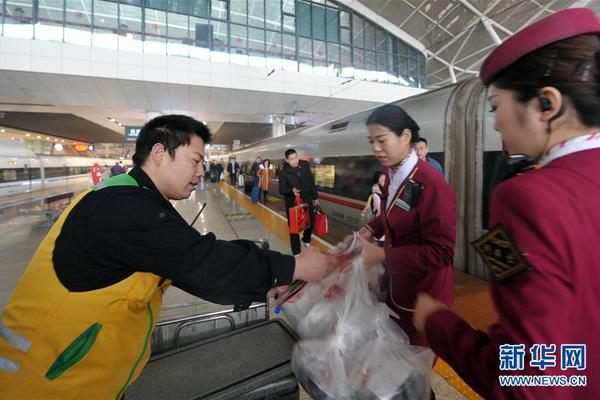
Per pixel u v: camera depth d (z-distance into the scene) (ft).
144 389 3.70
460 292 9.01
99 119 60.23
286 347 4.44
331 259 3.37
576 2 40.47
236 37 46.21
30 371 2.54
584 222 1.39
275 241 16.38
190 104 48.44
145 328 2.94
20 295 2.63
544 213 1.41
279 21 48.98
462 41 55.77
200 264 2.55
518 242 1.45
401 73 60.13
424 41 58.90
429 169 3.82
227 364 4.09
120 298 2.60
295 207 13.51
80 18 37.35
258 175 30.89
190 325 5.24
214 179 67.00
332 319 3.39
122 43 39.24
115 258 2.53
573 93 1.52
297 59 50.37
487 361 1.53
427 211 3.62
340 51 54.13
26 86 38.37
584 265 1.37
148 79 39.17
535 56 1.60
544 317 1.34
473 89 10.58
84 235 2.50
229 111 53.21
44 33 35.91
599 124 1.57
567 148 1.60
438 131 11.50
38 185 50.88
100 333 2.58
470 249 10.34
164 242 2.51
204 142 3.38
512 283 1.49
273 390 3.73
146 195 2.80
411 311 3.93
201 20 43.60
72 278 2.52
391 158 3.96
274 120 59.67
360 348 3.08
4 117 60.64
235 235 17.75
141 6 40.24
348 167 19.10
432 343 1.97
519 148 1.82
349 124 19.63
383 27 56.85
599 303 1.37
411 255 3.57
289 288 3.85
